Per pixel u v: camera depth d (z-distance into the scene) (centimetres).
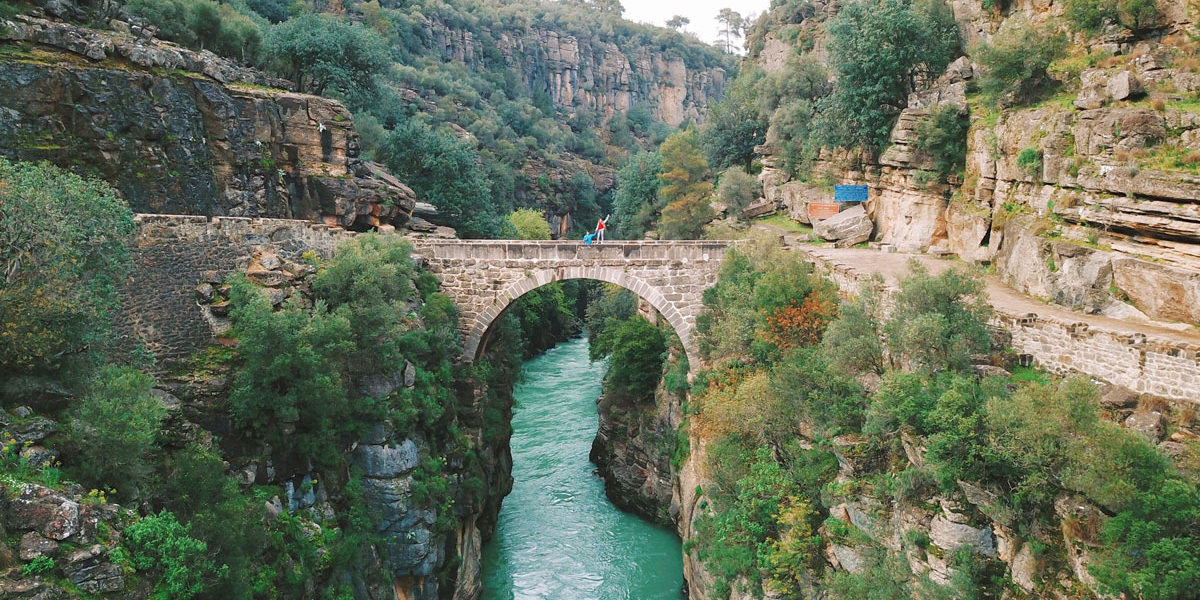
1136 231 3250
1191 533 2083
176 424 2980
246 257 3766
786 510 3278
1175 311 2980
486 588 4475
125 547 2250
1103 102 3719
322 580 3269
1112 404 2686
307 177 4984
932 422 2623
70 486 2261
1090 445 2277
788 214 6981
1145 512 2122
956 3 6197
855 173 6291
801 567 3167
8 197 2333
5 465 2186
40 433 2355
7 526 2042
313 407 3412
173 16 5678
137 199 3769
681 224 7775
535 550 4903
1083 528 2289
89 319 2608
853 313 3356
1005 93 4631
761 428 3653
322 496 3522
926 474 2688
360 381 3856
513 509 5453
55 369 2580
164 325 3250
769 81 8488
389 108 10919
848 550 2945
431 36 17000
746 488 3494
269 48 6906
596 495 5688
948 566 2553
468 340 4906
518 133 16112
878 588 2661
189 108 4103
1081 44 4503
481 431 4991
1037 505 2441
